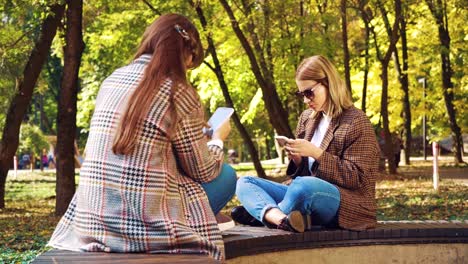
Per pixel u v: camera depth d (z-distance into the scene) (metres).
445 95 35.66
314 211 5.97
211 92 32.25
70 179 15.45
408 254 6.09
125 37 25.19
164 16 4.66
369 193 6.11
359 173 6.03
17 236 11.39
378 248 6.05
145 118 4.41
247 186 6.21
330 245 5.93
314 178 5.90
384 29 31.52
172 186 4.52
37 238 11.12
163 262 4.05
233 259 5.48
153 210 4.41
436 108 38.12
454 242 6.15
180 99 4.48
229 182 5.33
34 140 45.84
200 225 4.57
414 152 56.94
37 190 27.06
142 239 4.39
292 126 38.44
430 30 34.28
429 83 39.66
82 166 4.61
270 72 24.52
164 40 4.54
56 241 4.69
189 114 4.55
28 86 17.45
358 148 6.07
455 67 34.06
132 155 4.42
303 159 6.27
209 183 5.24
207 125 4.70
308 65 6.18
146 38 4.64
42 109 58.88
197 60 4.71
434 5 31.45
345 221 5.99
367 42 28.39
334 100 6.12
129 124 4.39
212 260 4.11
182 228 4.43
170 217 4.45
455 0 28.33
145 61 4.60
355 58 28.75
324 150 6.14
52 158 54.78
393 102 36.66
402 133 41.91
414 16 27.36
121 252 4.40
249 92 33.75
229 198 5.41
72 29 15.16
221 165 4.85
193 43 4.66
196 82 33.09
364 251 6.02
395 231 6.05
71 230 4.70
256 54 24.20
